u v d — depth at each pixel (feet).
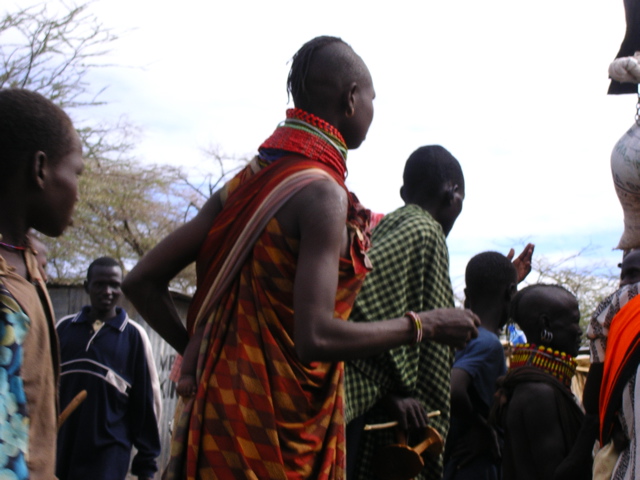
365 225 8.13
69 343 19.16
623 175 8.98
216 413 7.27
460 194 11.34
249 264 7.54
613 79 9.34
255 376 7.20
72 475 18.48
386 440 9.65
